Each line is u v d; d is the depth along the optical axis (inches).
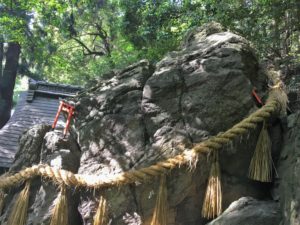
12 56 618.2
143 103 173.0
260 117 150.9
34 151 184.7
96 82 211.2
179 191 153.5
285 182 140.6
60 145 178.4
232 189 154.2
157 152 161.3
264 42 284.2
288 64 263.3
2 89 607.5
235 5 299.3
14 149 388.8
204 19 317.1
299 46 315.3
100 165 172.1
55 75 796.6
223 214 140.3
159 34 378.3
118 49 677.3
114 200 160.9
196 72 168.9
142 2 455.2
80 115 188.2
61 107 189.9
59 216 157.3
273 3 278.2
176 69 171.9
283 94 165.3
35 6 541.0
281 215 135.6
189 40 202.1
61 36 721.0
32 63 690.8
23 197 166.7
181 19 373.1
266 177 148.3
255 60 177.2
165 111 167.6
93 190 165.6
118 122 174.7
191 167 151.6
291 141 148.1
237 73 163.5
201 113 162.1
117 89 180.4
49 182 167.8
